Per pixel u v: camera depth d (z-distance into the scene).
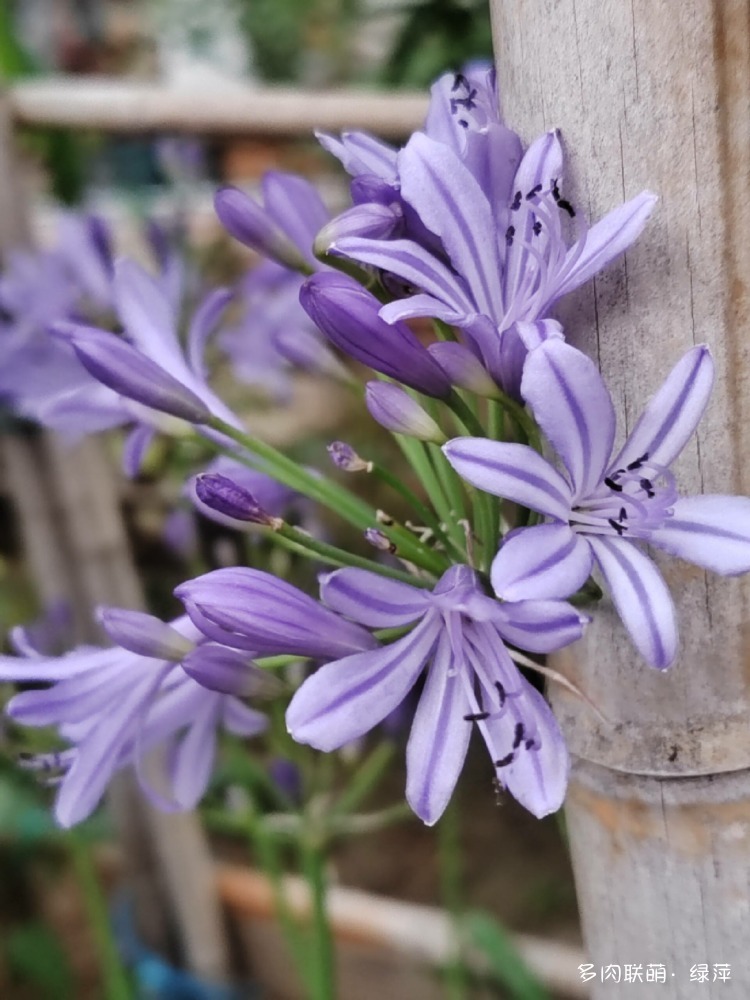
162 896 0.56
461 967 0.49
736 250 0.22
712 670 0.23
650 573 0.21
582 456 0.21
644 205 0.21
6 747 0.44
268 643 0.23
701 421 0.22
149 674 0.27
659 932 0.25
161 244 0.47
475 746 0.41
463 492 0.27
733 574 0.21
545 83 0.22
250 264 0.63
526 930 0.62
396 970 0.55
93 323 0.47
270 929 0.58
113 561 0.51
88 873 0.49
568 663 0.25
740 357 0.22
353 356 0.23
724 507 0.22
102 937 0.50
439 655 0.23
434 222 0.22
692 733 0.24
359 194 0.23
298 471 0.27
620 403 0.23
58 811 0.26
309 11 1.05
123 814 0.54
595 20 0.21
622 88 0.21
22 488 0.49
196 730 0.29
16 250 0.47
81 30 1.26
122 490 0.64
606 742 0.24
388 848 0.69
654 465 0.22
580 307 0.22
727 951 0.24
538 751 0.23
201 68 1.20
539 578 0.21
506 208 0.23
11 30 0.63
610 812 0.25
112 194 0.85
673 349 0.22
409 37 0.70
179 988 0.56
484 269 0.22
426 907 0.62
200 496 0.25
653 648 0.21
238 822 0.45
